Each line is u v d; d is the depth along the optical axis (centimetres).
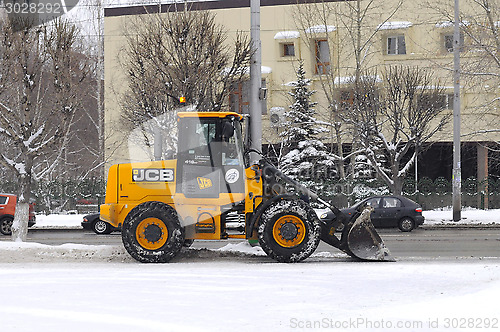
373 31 4781
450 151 5166
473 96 4578
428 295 1123
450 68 4094
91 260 1797
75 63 2286
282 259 1728
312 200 1822
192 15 3400
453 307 971
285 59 5044
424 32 4744
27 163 2248
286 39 5003
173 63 3120
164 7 4722
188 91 2969
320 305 1045
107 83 5153
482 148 4919
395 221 3045
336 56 4853
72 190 4625
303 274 1429
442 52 4669
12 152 4288
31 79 2227
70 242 2667
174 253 1736
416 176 4847
